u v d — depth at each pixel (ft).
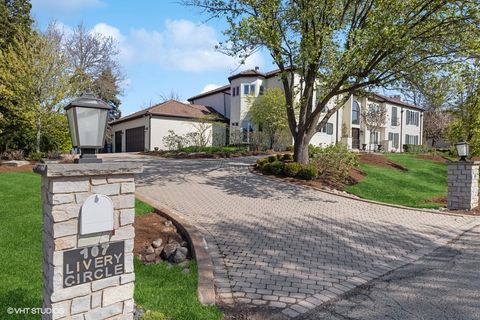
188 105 103.09
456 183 33.99
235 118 95.61
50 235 8.83
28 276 13.30
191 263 15.92
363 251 19.54
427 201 38.65
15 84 49.21
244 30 37.42
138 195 28.73
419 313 12.19
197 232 19.11
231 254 17.66
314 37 38.34
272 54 42.98
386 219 27.63
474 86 49.83
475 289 14.43
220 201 29.91
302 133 45.60
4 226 18.60
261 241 20.04
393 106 124.06
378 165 58.13
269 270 15.90
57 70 51.57
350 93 44.37
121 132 109.70
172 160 60.70
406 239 22.47
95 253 9.22
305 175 41.39
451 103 59.36
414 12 36.17
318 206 30.48
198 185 36.55
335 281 15.06
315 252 18.84
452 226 26.71
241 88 94.07
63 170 8.51
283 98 82.89
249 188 36.17
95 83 99.96
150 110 92.12
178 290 13.04
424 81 39.93
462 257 19.04
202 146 77.30
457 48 36.52
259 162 47.73
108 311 9.45
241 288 13.87
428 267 17.31
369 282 15.14
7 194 25.45
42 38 52.31
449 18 34.55
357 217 27.58
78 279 8.95
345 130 106.63
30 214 20.75
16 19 62.44
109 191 9.42
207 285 13.58
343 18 41.52
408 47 36.11
